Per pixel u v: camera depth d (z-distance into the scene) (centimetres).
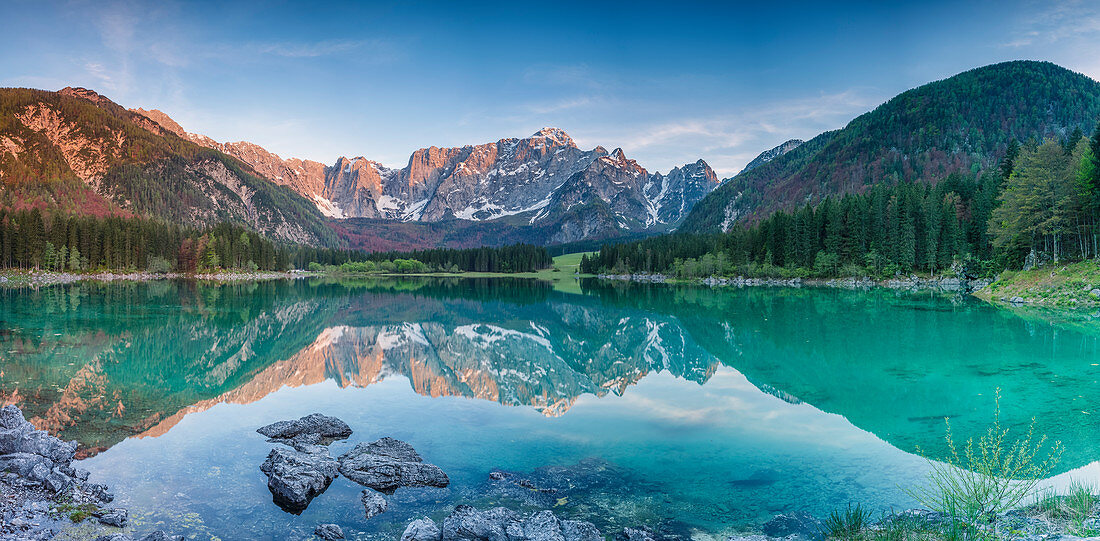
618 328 5662
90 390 2839
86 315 6081
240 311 6981
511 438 2061
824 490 1552
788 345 4212
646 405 2553
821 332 4850
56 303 7412
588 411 2447
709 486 1598
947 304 7138
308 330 5450
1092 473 1594
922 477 1634
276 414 2406
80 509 1393
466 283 16350
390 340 4881
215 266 18338
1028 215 7675
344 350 4312
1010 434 2017
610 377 3241
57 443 1791
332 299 9444
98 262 16262
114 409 2473
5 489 1458
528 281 17850
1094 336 4256
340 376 3312
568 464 1791
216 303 7988
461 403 2616
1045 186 7438
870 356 3678
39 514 1355
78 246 16012
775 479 1641
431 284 15612
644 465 1773
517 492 1573
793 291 10725
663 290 11969
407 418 2341
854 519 1325
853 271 12494
